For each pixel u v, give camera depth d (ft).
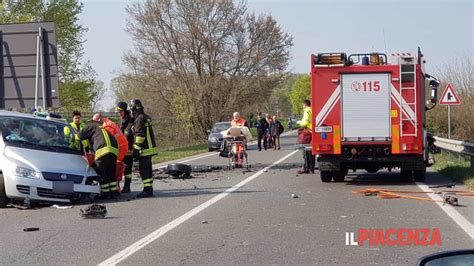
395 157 49.98
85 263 24.49
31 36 63.52
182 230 31.30
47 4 124.16
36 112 50.26
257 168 71.15
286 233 30.22
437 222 32.81
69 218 35.65
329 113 50.44
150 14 159.02
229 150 71.46
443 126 106.52
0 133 41.83
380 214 35.58
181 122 161.38
